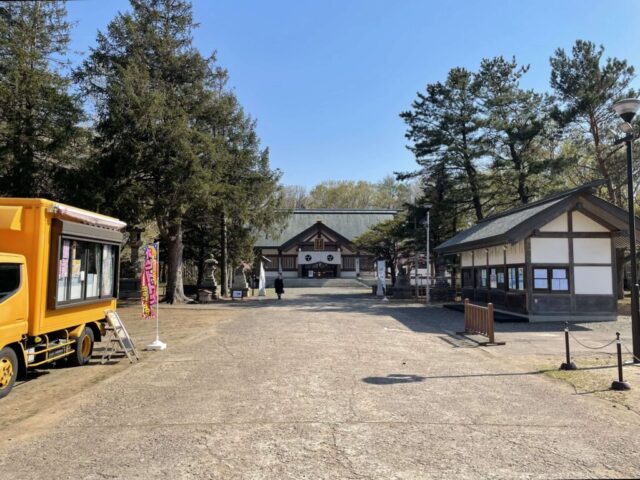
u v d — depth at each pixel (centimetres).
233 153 2948
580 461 474
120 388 786
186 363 1003
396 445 516
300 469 454
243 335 1430
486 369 920
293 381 816
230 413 634
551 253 1809
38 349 860
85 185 2133
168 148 2270
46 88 2033
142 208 2323
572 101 2814
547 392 747
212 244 3753
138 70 2314
